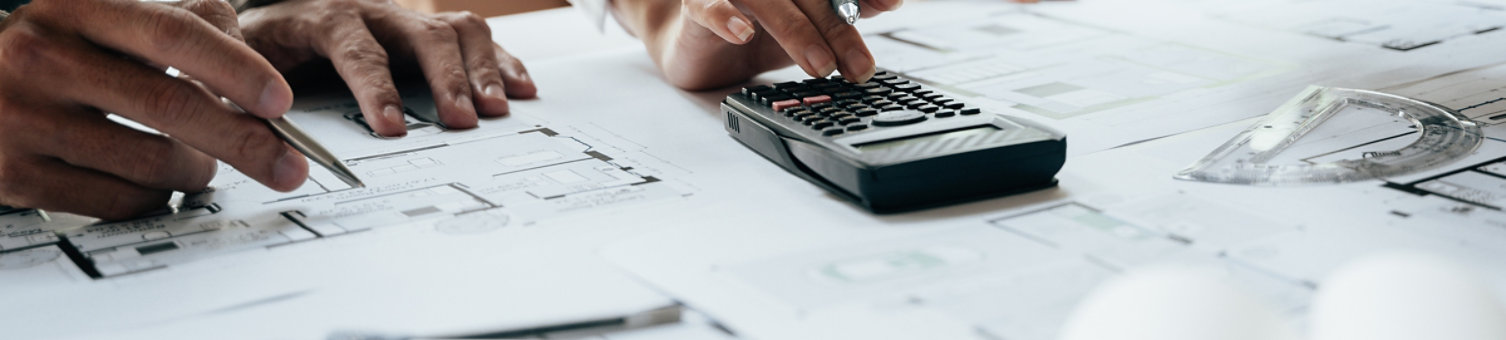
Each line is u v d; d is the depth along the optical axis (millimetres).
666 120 617
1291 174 459
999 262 371
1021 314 327
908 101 518
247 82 454
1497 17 783
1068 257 373
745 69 703
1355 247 372
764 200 455
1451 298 179
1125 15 862
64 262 417
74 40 456
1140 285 191
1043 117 585
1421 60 667
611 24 943
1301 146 500
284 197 493
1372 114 546
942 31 837
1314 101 578
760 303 346
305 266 402
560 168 525
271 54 729
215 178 524
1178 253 373
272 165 471
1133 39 778
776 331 326
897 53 774
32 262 418
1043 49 762
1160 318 179
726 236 412
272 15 743
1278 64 679
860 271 369
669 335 328
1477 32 738
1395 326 176
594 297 358
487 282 377
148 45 446
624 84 716
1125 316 183
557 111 651
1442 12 812
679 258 391
